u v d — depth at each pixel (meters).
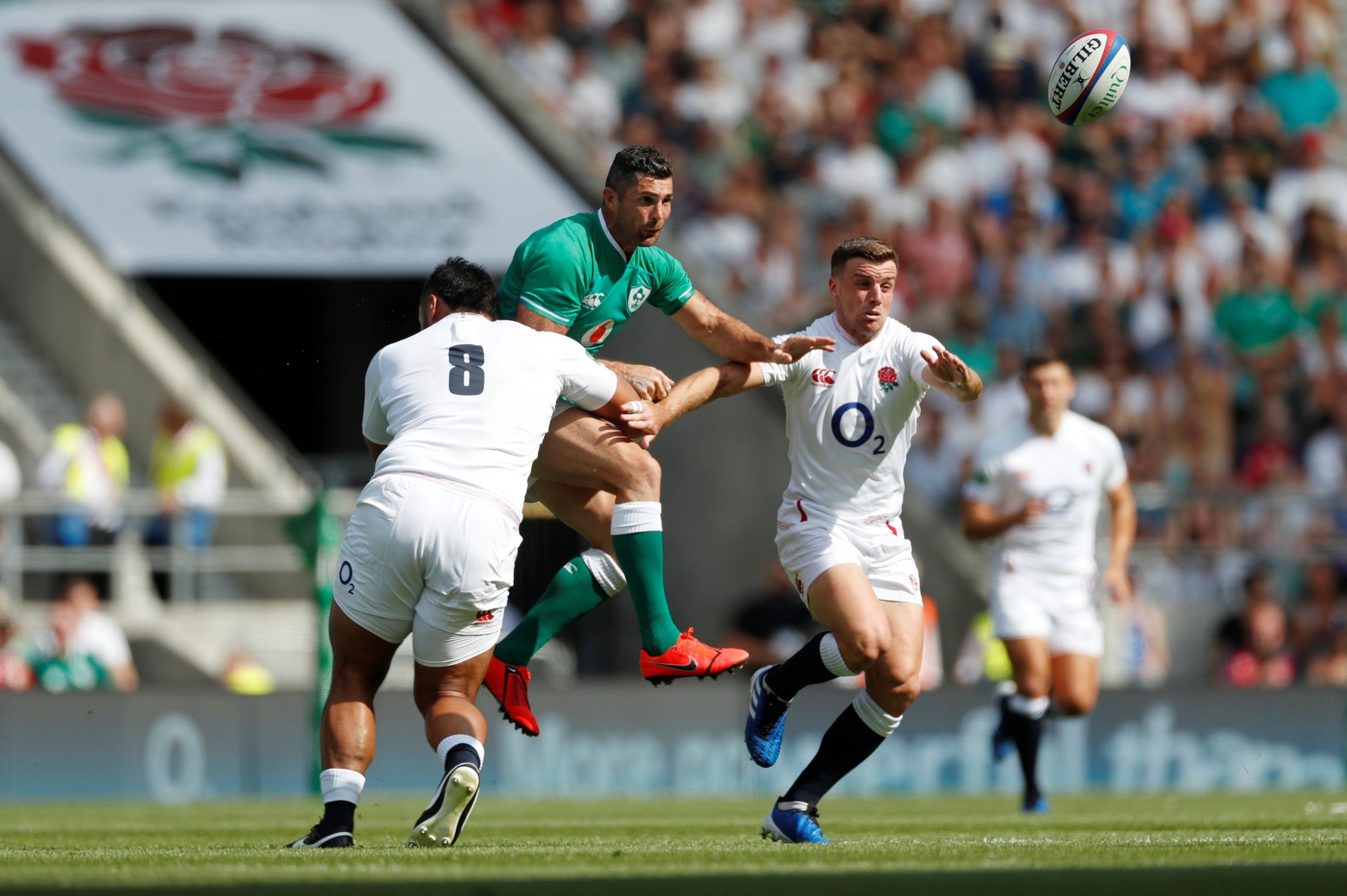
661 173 19.25
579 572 20.27
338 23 64.06
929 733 40.53
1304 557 47.88
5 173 56.31
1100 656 31.17
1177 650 47.25
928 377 18.88
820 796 19.52
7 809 32.78
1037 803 29.69
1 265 56.25
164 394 54.69
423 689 17.88
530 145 60.66
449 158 59.41
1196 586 47.69
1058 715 31.73
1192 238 64.75
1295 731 41.84
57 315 55.53
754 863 15.00
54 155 56.44
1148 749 41.16
